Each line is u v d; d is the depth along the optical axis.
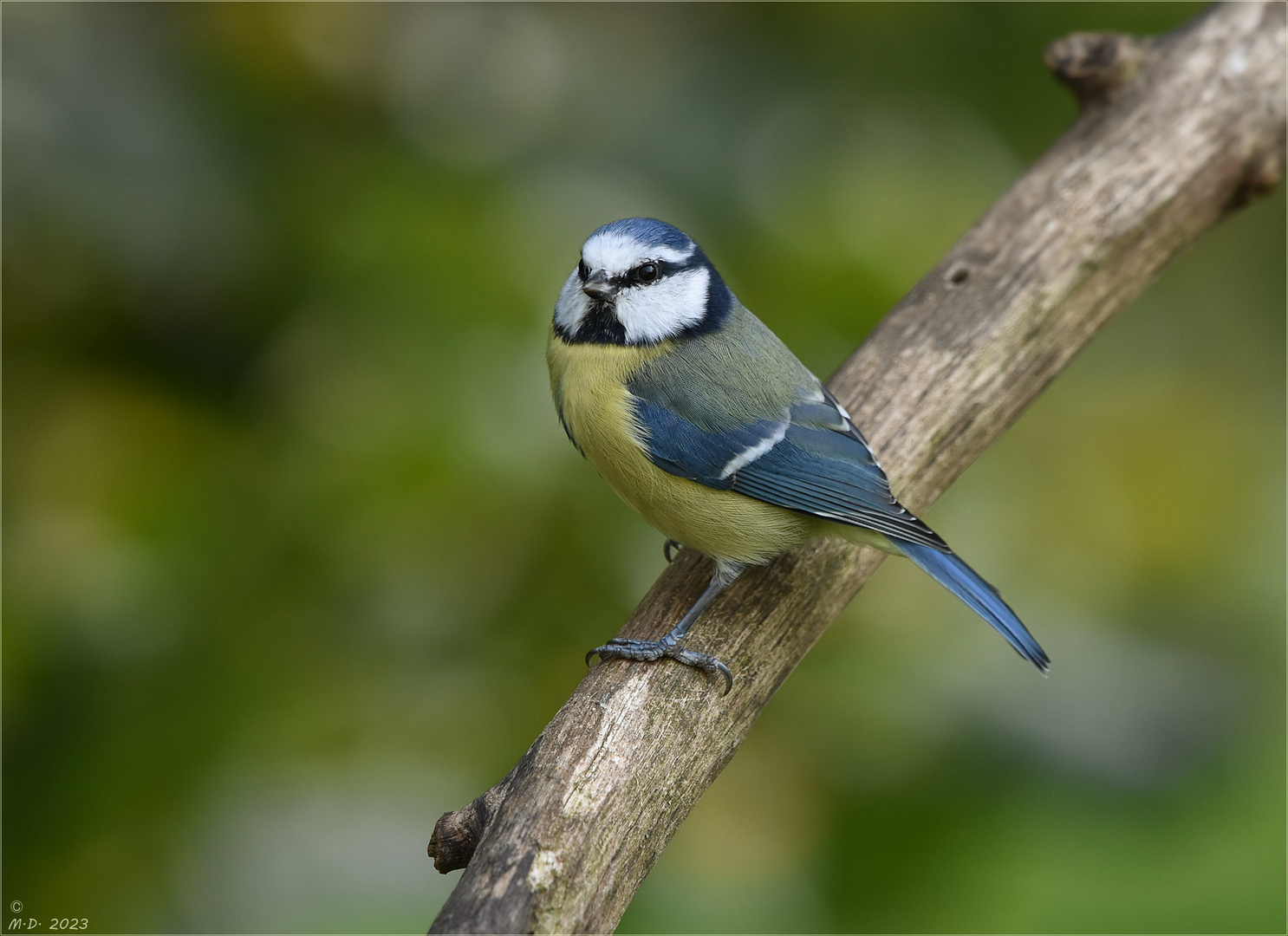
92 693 7.59
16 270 7.92
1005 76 9.45
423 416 7.73
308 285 8.18
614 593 7.97
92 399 8.02
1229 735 8.19
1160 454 9.59
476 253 8.06
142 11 8.20
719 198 8.59
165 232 8.04
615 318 7.43
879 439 7.82
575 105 8.84
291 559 7.77
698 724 6.38
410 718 7.79
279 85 8.39
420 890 7.53
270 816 7.57
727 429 7.23
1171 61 8.94
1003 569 8.67
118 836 7.40
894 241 8.65
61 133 7.87
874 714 7.85
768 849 7.73
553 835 5.46
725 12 8.96
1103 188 8.54
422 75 8.81
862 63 9.06
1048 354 8.27
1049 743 7.93
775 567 7.45
